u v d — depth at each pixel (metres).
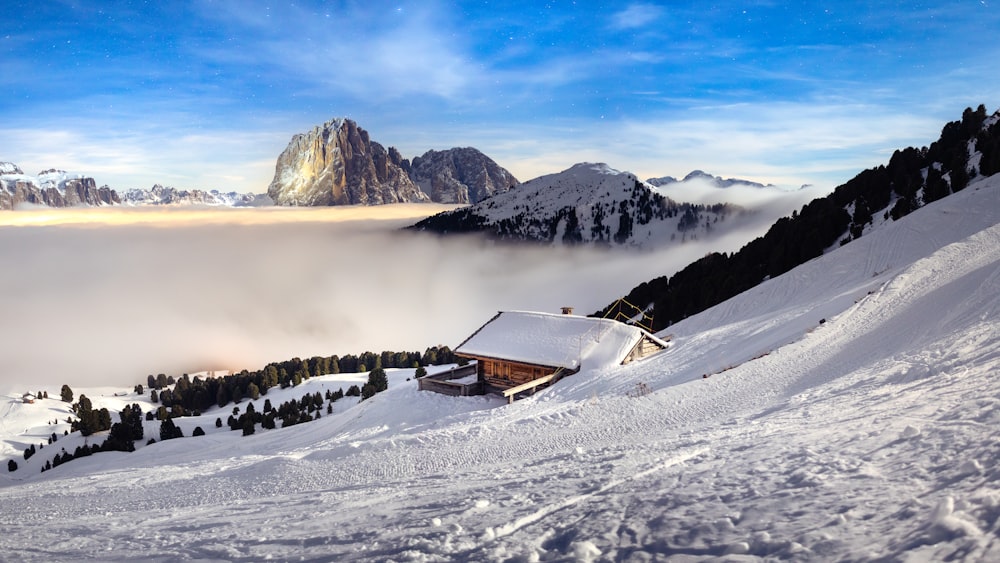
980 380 13.40
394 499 13.75
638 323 59.97
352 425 40.28
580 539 7.34
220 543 10.91
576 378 39.12
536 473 14.62
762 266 76.69
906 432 9.38
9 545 13.77
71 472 49.41
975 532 5.04
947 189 65.69
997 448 7.19
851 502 6.69
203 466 30.88
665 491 9.12
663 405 25.89
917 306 31.78
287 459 25.52
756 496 7.79
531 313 47.22
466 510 10.45
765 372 28.44
